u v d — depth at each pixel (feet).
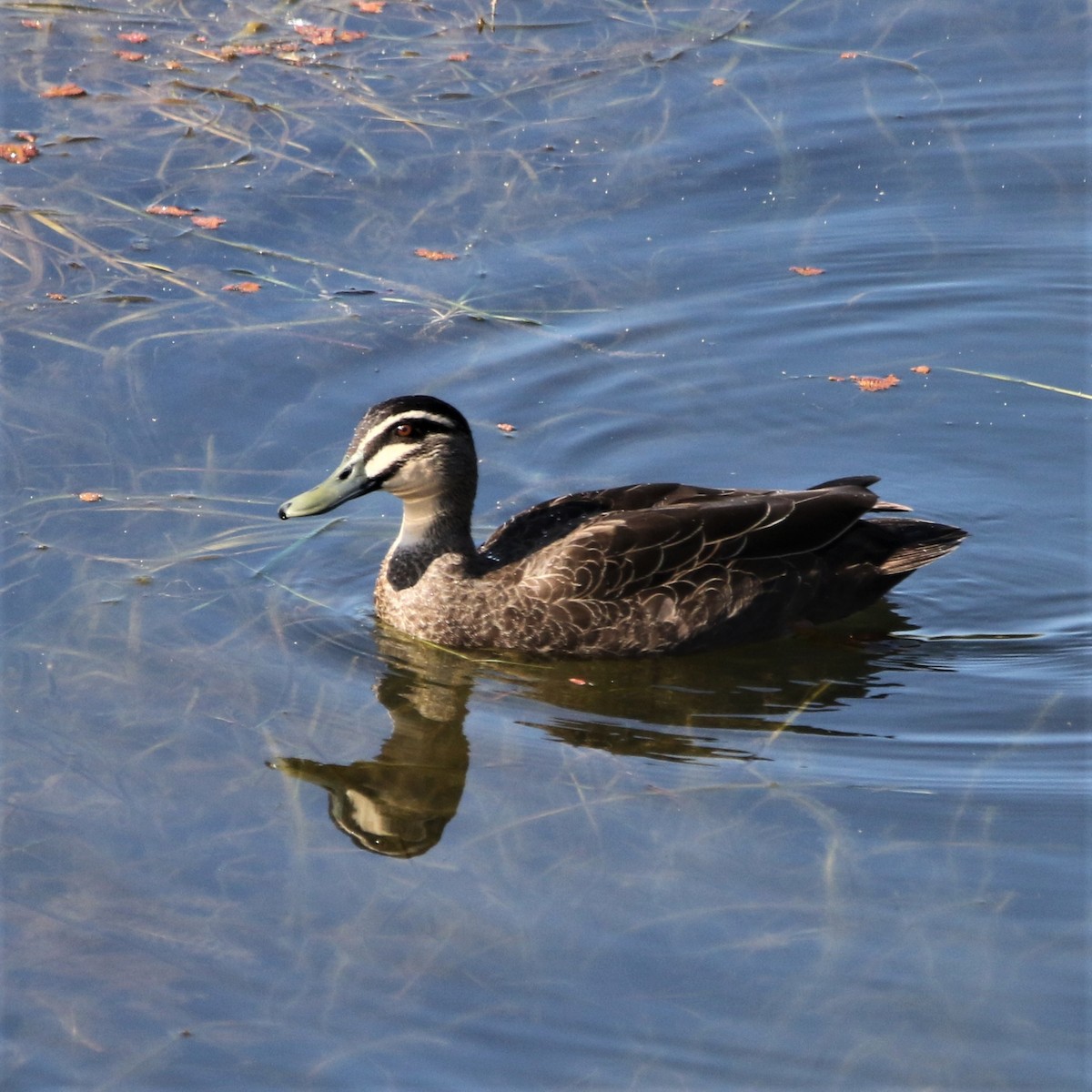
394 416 44.68
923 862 36.27
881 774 39.63
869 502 45.88
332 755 40.16
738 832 37.37
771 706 42.88
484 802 38.52
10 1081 30.45
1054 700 42.83
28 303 58.59
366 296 59.98
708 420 55.42
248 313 58.75
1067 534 50.34
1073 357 59.21
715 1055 30.96
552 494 51.34
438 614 45.11
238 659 43.57
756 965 33.19
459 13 78.74
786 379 57.72
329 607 46.34
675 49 75.61
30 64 73.36
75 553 47.19
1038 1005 32.19
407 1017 31.91
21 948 33.50
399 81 73.00
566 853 36.68
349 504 51.62
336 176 66.59
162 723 40.88
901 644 45.62
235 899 35.14
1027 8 78.54
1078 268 62.90
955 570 48.96
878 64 74.84
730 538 44.83
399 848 36.81
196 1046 31.27
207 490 50.37
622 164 68.03
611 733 41.55
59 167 66.39
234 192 65.41
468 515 46.06
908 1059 30.86
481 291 60.70
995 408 56.39
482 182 66.49
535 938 33.96
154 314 58.39
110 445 52.03
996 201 66.54
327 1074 30.60
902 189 67.15
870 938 33.91
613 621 44.37
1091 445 54.54
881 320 60.70
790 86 73.20
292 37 76.28
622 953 33.53
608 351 58.18
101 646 43.52
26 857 36.04
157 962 33.27
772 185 67.21
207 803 38.22
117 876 35.70
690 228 64.69
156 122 69.56
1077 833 37.29
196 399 54.29
